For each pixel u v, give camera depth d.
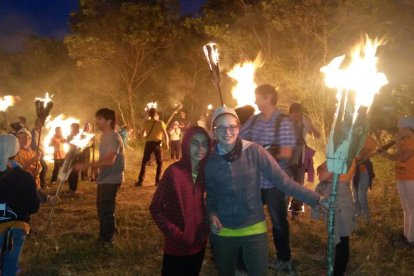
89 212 9.50
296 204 8.05
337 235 5.05
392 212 8.82
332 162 3.20
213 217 3.78
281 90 19.23
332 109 18.98
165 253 3.82
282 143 5.47
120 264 6.27
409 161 6.57
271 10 17.94
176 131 19.56
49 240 7.32
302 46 18.45
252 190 3.82
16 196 4.22
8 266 4.32
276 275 5.70
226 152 3.84
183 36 28.75
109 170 6.77
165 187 3.71
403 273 5.78
